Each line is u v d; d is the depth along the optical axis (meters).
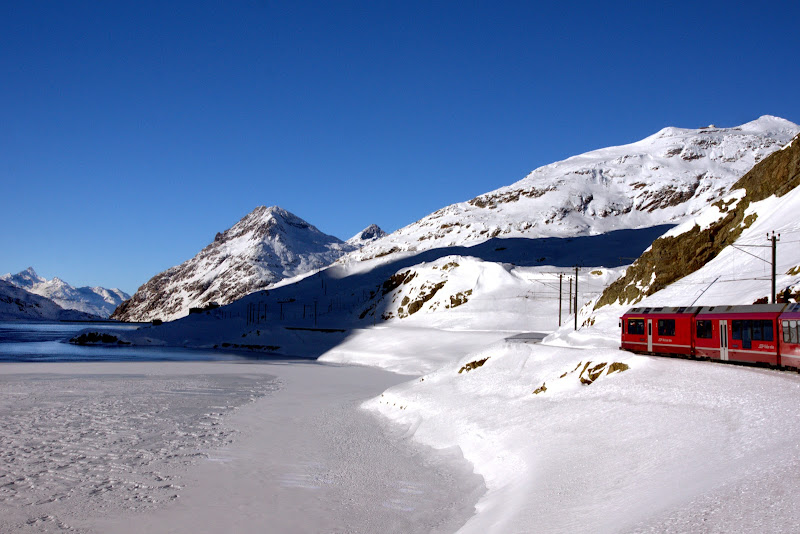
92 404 50.09
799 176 57.28
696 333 35.56
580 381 35.56
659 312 39.00
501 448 29.28
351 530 22.22
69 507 24.09
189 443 35.78
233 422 43.06
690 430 21.62
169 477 28.64
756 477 14.73
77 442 35.22
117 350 140.50
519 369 42.81
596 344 51.38
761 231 56.00
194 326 171.88
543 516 17.55
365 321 163.38
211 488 27.12
